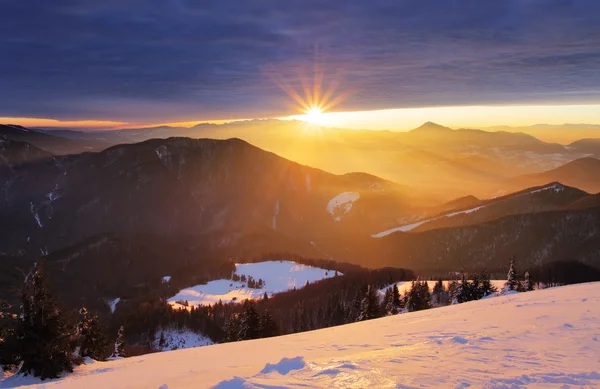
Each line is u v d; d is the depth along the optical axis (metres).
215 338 93.44
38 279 25.69
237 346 24.00
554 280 118.75
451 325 17.67
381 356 11.54
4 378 23.42
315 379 9.16
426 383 8.48
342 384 8.60
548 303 20.69
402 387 8.26
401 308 71.19
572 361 9.84
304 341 20.97
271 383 8.85
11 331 23.83
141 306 120.75
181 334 95.44
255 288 161.50
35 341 23.72
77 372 24.31
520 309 19.77
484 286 69.38
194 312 104.88
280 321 96.19
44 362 23.67
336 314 95.56
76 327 31.45
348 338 18.84
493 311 20.48
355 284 120.75
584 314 16.28
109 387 15.13
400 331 18.30
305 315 97.81
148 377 16.05
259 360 16.36
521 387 7.97
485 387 8.05
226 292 158.50
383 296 98.38
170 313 101.81
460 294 69.62
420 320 21.86
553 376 8.58
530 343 12.09
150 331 95.06
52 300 25.64
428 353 11.72
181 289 164.88
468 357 10.78
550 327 14.27
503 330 14.50
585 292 24.11
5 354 23.59
